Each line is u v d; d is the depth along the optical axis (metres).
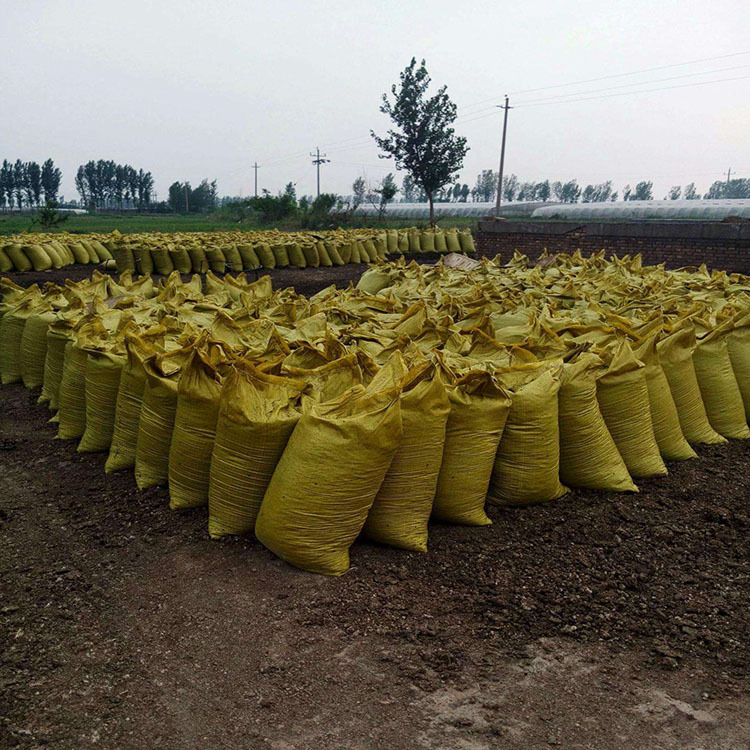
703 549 4.19
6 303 8.48
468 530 4.35
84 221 55.00
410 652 3.27
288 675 3.13
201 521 4.41
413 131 36.62
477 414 4.21
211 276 10.02
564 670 3.16
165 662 3.21
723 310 6.98
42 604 3.63
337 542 3.80
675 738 2.77
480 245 21.94
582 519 4.50
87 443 5.62
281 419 3.96
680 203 47.38
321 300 8.72
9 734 2.76
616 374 4.98
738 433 6.05
